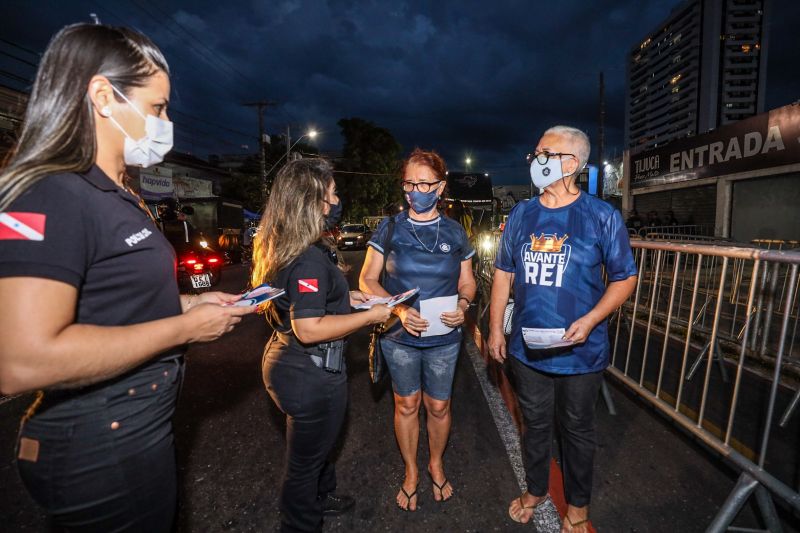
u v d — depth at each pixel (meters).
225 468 2.68
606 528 2.12
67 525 0.96
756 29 131.00
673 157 14.48
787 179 10.77
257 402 3.62
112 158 1.03
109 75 0.96
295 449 1.75
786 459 2.65
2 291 0.77
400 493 2.33
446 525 2.17
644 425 3.15
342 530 2.15
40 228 0.81
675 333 5.42
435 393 2.29
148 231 1.02
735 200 12.05
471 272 2.50
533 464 2.14
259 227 1.77
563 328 1.87
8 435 3.08
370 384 4.04
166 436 1.07
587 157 1.95
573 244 1.91
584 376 1.93
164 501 1.07
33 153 0.89
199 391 3.86
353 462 2.75
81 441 0.92
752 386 3.75
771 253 2.12
